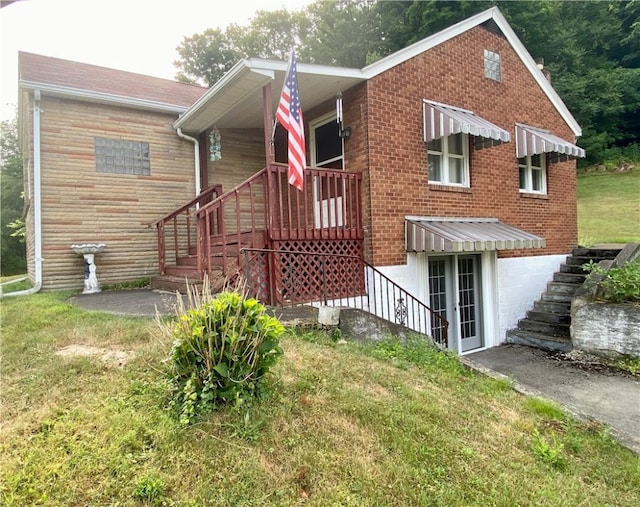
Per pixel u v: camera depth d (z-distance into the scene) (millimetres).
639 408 6004
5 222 28203
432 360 6082
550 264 12023
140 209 10617
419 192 8969
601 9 29312
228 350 3486
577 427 4695
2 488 2482
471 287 10477
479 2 22719
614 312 8289
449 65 9602
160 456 2852
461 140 10047
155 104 10539
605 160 27031
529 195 11422
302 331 5883
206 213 7117
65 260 9664
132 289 9922
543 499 3221
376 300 8289
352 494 2867
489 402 4918
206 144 11336
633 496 3547
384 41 26609
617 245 12992
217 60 33125
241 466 2871
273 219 7195
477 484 3254
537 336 10117
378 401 4125
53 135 9562
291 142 6922
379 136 8344
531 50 25828
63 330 5277
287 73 7031
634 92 27469
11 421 3133
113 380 3760
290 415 3547
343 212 8141
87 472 2652
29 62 11258
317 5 32562
